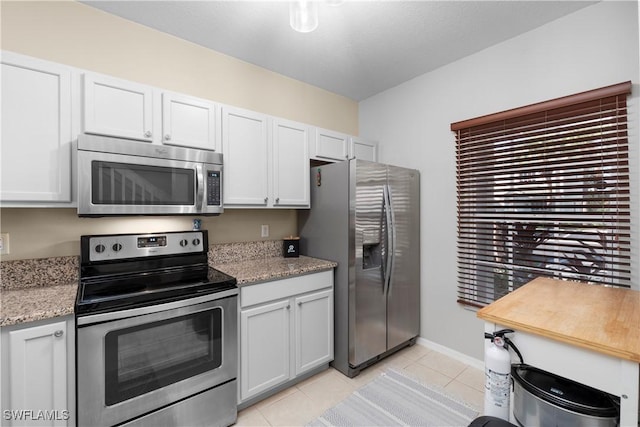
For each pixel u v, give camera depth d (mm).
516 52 2156
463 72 2455
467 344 2449
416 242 2725
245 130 2160
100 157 1520
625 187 1729
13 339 1153
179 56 2172
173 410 1531
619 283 1762
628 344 934
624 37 1731
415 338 2801
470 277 2443
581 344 979
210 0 1781
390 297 2477
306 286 2152
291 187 2422
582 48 1874
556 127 1980
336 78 2828
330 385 2145
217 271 1943
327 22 1980
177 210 1773
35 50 1676
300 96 2873
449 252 2561
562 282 1708
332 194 2395
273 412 1857
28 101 1414
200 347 1625
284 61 2510
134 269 1832
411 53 2387
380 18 1939
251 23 2006
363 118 3348
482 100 2340
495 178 2256
